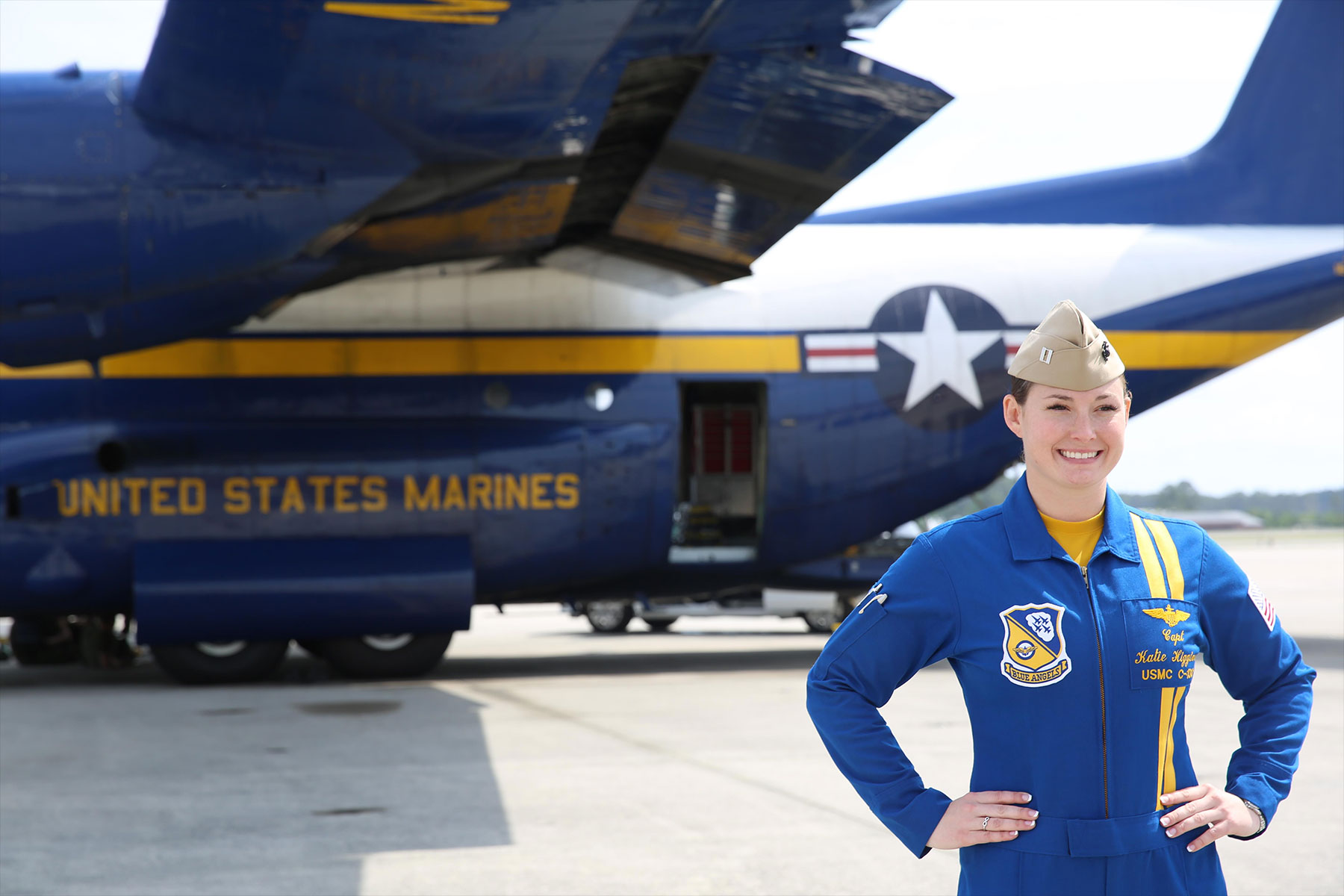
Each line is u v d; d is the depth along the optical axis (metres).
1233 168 13.31
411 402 11.55
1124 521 2.15
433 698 10.12
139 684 11.64
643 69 7.67
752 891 4.44
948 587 2.14
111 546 10.83
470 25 6.53
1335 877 4.56
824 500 12.34
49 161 7.71
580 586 12.40
